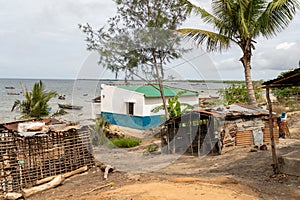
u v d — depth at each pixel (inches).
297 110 711.1
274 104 780.0
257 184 252.2
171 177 286.8
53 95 568.1
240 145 430.6
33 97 542.9
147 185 257.0
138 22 449.7
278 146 404.2
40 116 530.6
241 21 492.4
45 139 310.0
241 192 229.9
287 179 258.7
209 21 527.8
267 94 282.4
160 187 248.1
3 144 285.4
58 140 321.1
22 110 544.1
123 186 264.5
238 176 281.6
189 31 491.5
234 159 360.2
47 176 307.7
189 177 283.6
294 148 382.0
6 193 281.3
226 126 426.9
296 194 224.5
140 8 448.8
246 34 500.7
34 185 293.6
